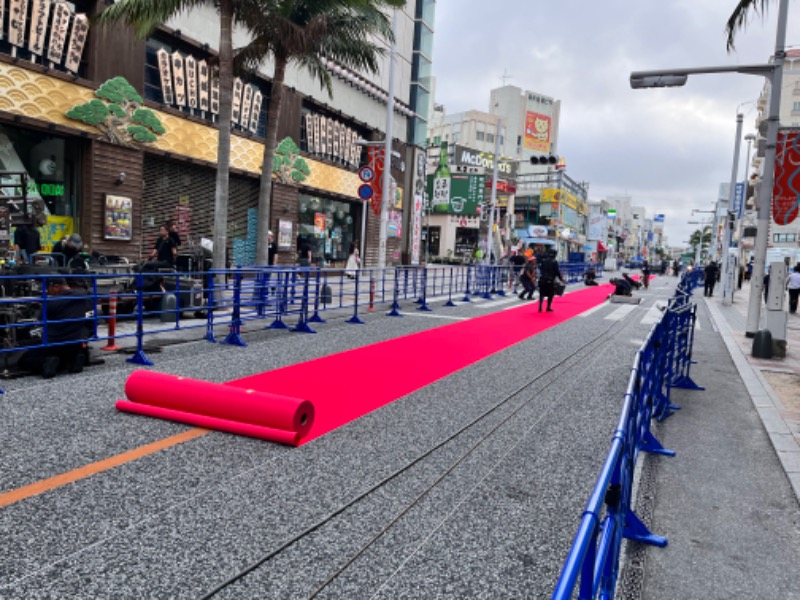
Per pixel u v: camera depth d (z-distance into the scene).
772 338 10.67
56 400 5.69
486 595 2.88
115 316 7.22
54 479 3.90
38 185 14.45
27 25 13.53
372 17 13.66
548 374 8.12
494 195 31.45
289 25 12.09
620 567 3.31
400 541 3.36
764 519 4.01
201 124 18.50
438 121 88.44
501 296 21.12
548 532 3.56
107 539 3.19
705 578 3.24
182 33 17.53
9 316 6.93
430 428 5.44
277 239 22.70
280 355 8.52
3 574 2.81
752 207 51.47
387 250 32.12
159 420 5.29
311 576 2.96
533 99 92.94
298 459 4.52
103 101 15.12
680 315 7.38
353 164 28.09
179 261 15.05
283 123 22.70
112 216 15.57
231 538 3.28
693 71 11.39
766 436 5.88
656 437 5.73
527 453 4.93
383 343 9.97
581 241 75.75
